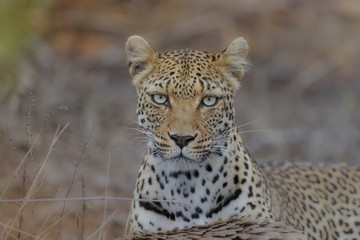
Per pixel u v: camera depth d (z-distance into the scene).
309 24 20.42
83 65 18.39
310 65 19.41
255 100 17.78
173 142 9.05
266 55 19.55
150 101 9.35
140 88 9.59
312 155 16.16
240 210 9.35
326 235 10.70
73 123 15.41
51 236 10.98
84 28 19.52
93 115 15.41
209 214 9.34
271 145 16.30
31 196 9.11
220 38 19.72
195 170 9.26
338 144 16.62
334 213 10.86
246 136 16.53
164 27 20.02
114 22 19.91
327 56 19.75
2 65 15.68
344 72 19.42
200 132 9.09
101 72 18.38
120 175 13.98
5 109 14.77
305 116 17.55
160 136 9.15
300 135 16.73
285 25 20.39
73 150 14.04
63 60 18.23
